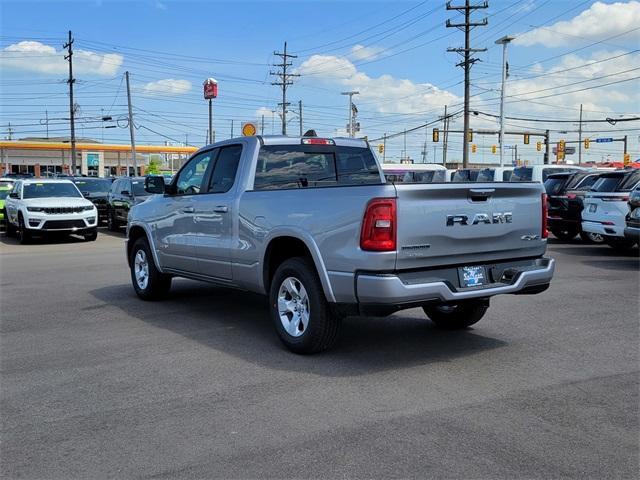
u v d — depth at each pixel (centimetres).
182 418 443
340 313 555
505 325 714
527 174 2033
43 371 557
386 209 507
